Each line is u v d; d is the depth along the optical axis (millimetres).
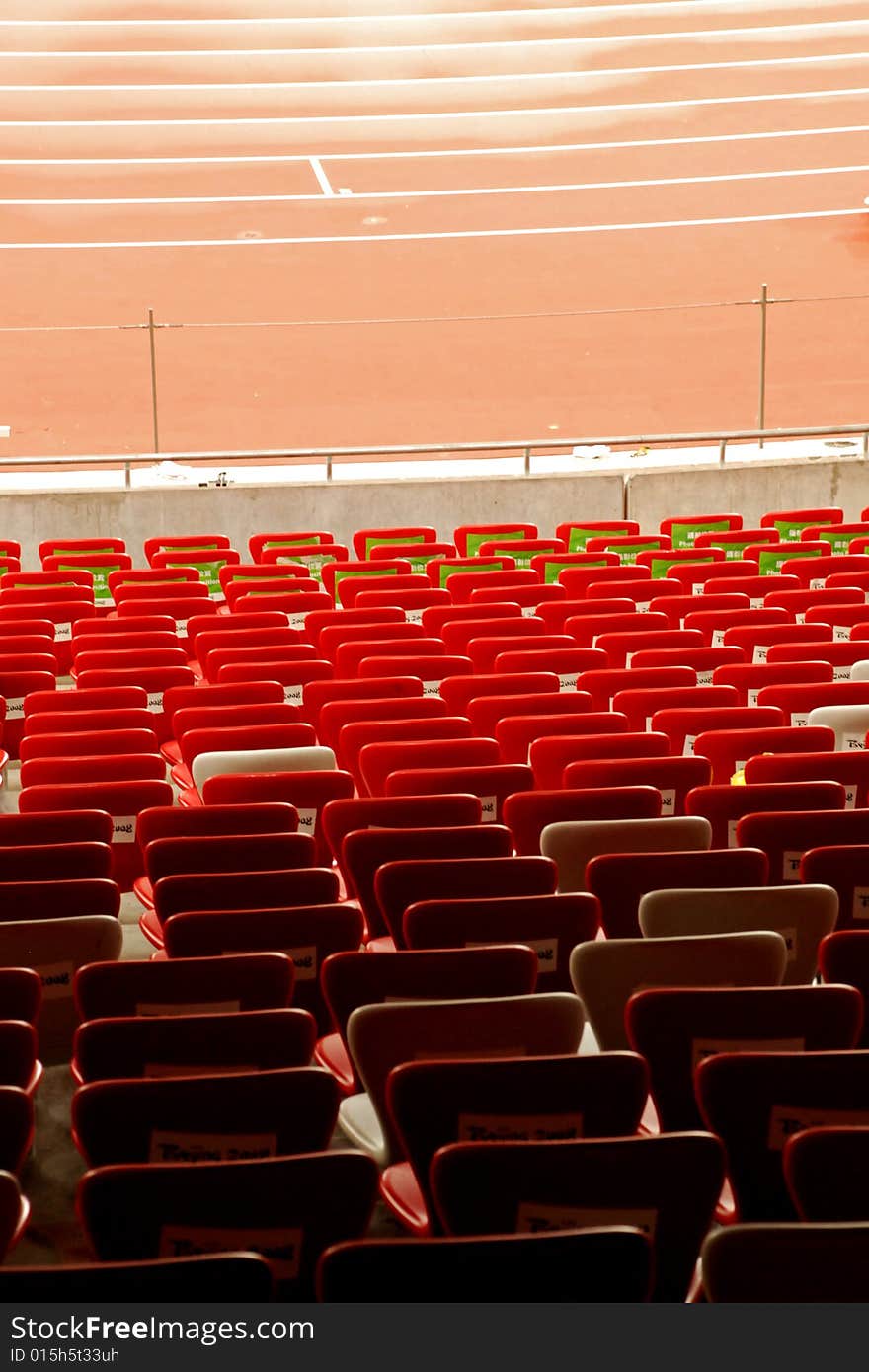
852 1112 3514
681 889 4754
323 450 14688
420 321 15750
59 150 27453
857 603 9992
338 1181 3086
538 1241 2748
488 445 14883
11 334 19922
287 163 27203
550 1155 3096
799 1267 2793
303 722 8227
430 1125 3488
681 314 19781
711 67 31203
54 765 6688
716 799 6016
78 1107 3406
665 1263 3209
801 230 23359
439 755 6812
